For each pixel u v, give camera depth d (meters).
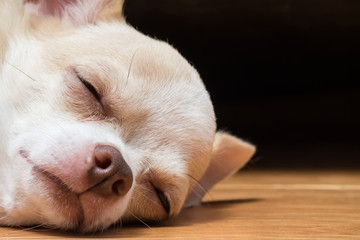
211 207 0.46
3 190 0.36
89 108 0.37
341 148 0.94
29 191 0.34
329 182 0.61
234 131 1.03
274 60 0.84
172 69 0.40
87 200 0.34
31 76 0.37
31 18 0.41
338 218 0.41
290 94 1.03
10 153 0.35
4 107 0.37
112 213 0.35
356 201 0.49
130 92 0.37
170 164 0.38
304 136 1.04
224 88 0.97
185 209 0.45
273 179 0.63
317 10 0.70
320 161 0.81
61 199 0.34
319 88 1.03
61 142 0.35
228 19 0.71
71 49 0.39
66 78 0.37
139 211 0.39
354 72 0.91
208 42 0.76
